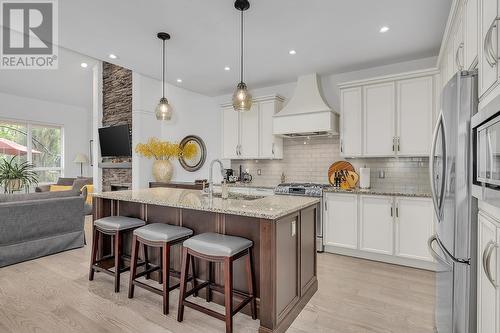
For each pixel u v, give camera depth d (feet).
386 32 9.82
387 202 10.95
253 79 15.11
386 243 10.98
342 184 12.76
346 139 12.74
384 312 7.38
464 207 4.85
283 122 13.91
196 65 13.20
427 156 11.29
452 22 7.80
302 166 15.08
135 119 16.57
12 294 8.23
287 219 6.92
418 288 8.80
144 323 6.78
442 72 10.22
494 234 3.92
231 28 9.62
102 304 7.68
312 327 6.71
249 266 6.95
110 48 11.34
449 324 5.37
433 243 9.74
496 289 3.81
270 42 10.67
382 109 11.87
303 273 7.82
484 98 4.54
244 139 16.01
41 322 6.77
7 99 22.06
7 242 10.68
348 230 11.80
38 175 24.13
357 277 9.66
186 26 9.52
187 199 8.50
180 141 19.26
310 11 8.53
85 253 12.18
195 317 7.09
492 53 4.07
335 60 12.36
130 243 10.18
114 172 18.74
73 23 9.41
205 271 8.11
